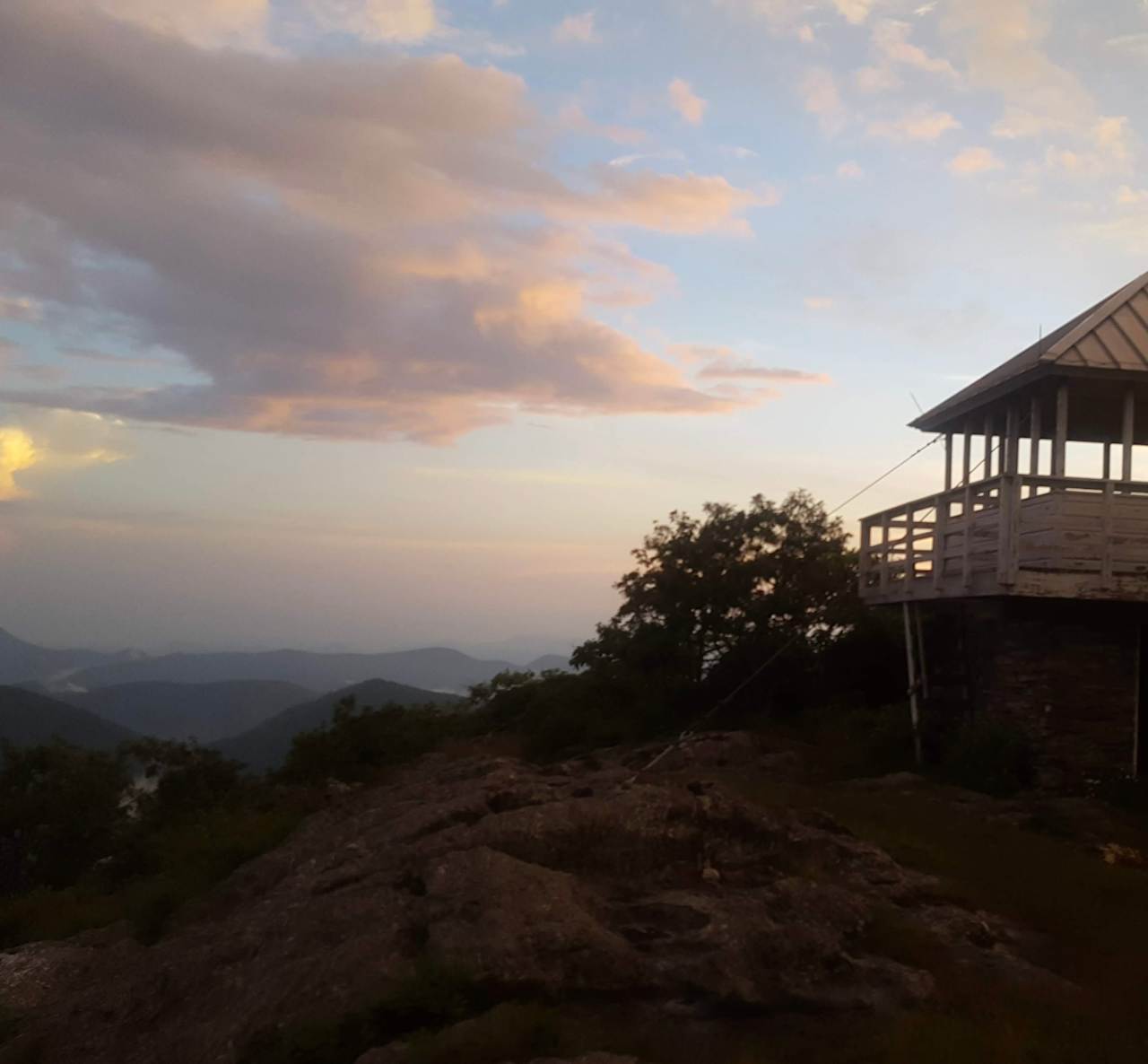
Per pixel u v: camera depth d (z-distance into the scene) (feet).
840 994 23.36
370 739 72.43
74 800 91.81
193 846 46.78
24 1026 28.40
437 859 28.17
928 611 61.57
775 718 71.46
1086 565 46.85
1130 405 50.60
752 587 75.20
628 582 79.97
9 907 50.52
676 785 36.06
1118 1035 21.68
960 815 42.93
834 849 31.71
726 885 28.73
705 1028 22.50
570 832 29.89
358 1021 22.20
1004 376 53.31
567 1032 21.74
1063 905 30.86
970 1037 20.93
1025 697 49.93
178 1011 26.04
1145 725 51.75
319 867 32.71
